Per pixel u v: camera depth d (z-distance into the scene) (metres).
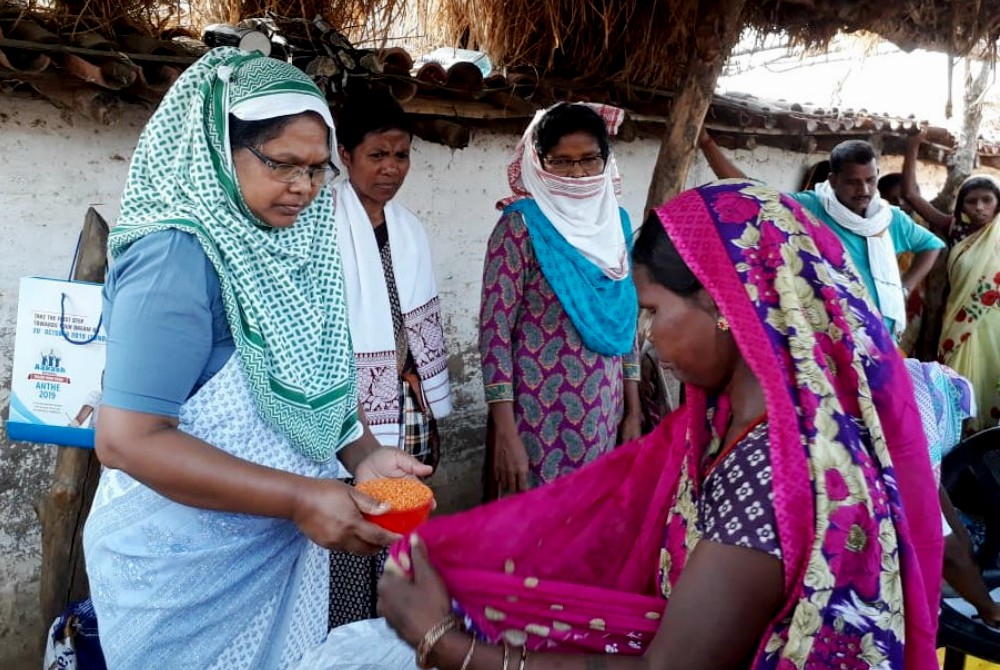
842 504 1.13
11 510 2.90
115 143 2.94
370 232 2.74
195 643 1.77
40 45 2.55
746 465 1.18
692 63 3.42
